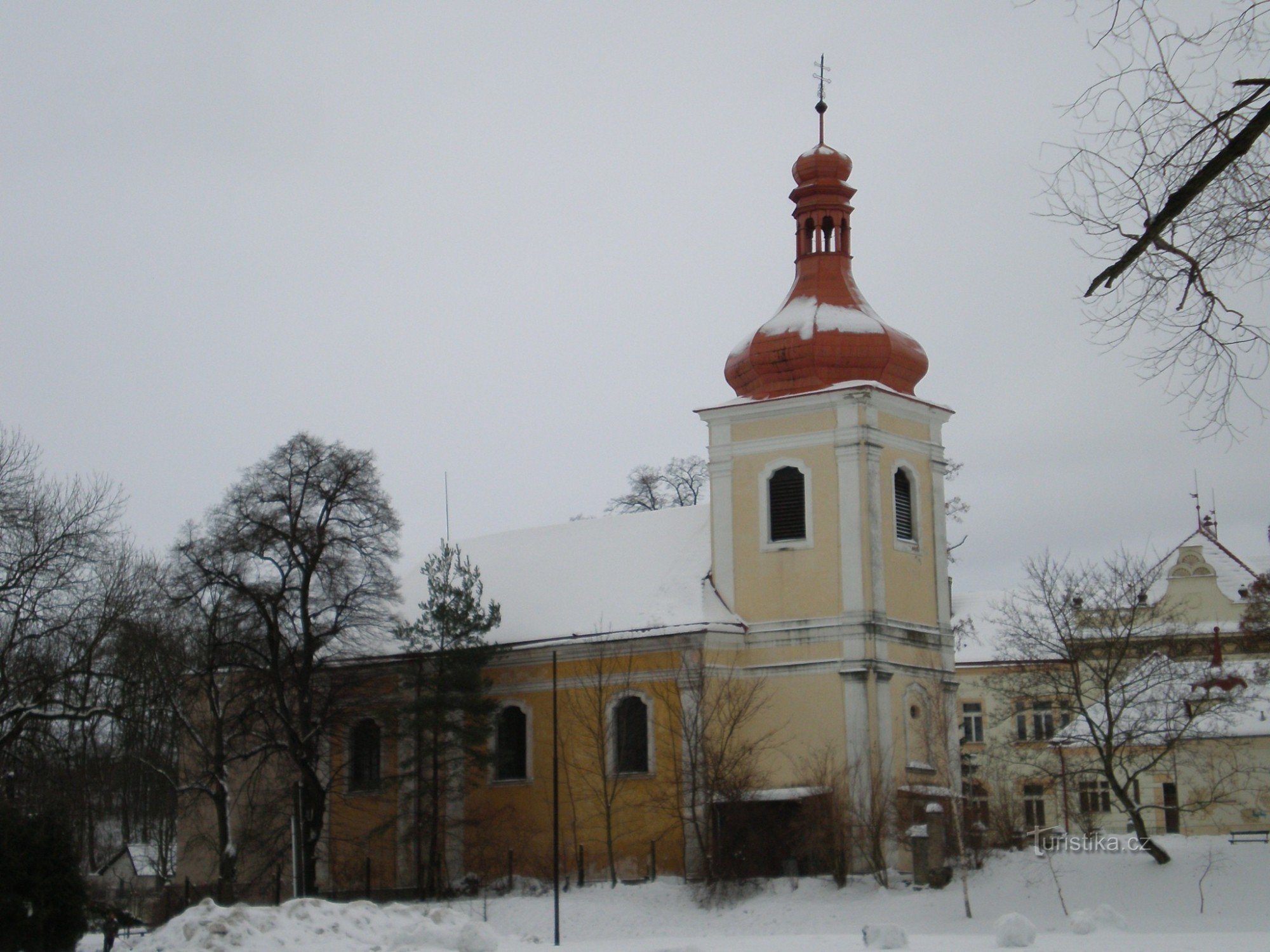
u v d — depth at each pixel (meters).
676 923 47.69
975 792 66.75
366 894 58.47
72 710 49.44
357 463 58.06
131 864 83.62
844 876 49.50
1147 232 13.44
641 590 59.06
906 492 57.66
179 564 57.81
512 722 60.00
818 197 58.50
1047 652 56.16
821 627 54.81
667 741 55.50
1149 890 45.03
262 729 60.22
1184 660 61.28
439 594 59.06
